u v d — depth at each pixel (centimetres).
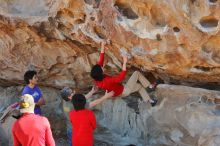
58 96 724
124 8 518
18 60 669
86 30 548
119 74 601
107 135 671
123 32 522
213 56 507
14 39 633
